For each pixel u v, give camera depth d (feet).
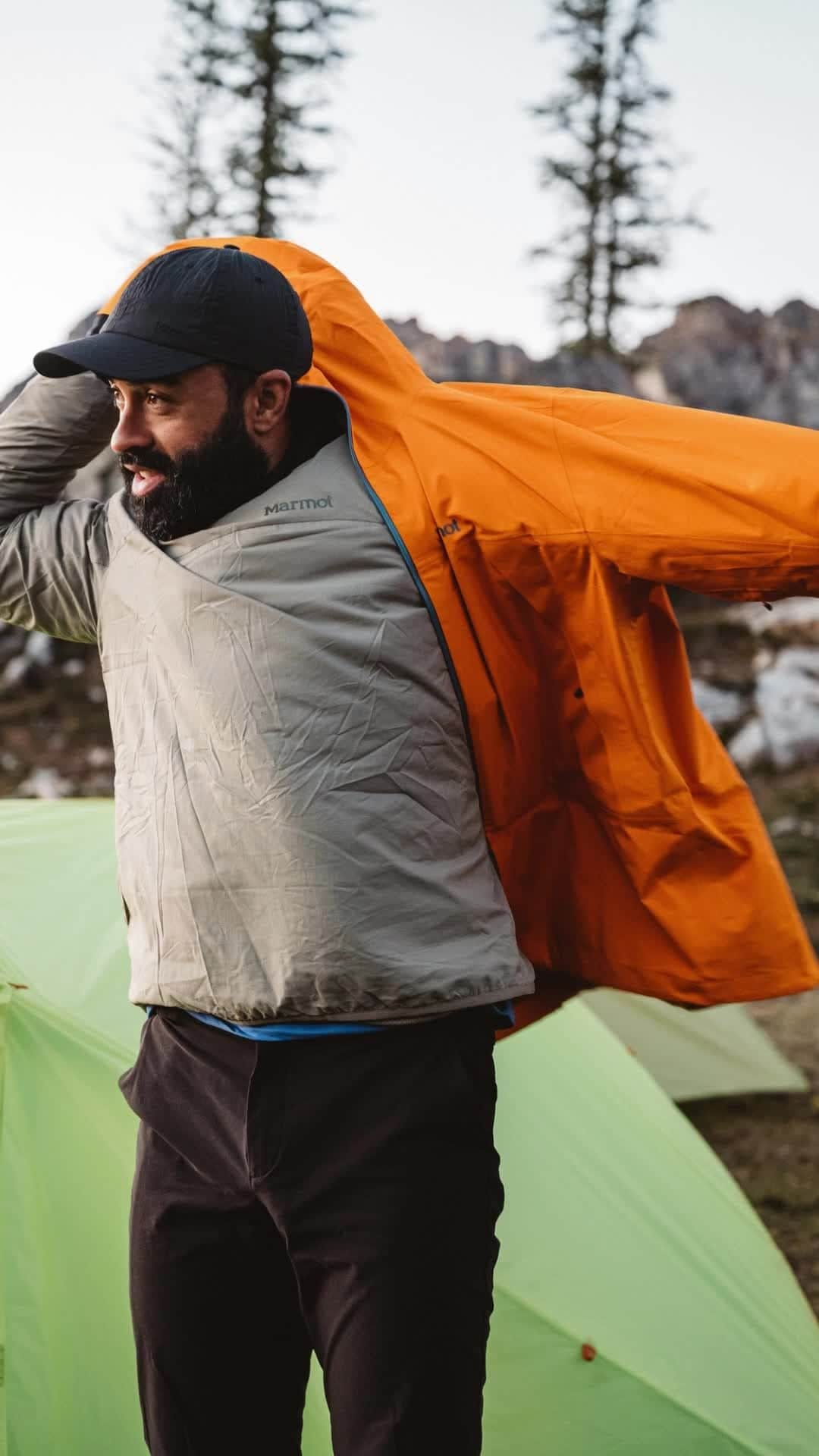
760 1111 15.90
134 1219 5.15
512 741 5.46
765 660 40.81
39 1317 6.00
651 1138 9.11
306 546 4.99
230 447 4.98
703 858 5.63
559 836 5.87
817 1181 13.73
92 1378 6.00
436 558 5.14
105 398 5.79
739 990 5.74
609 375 63.05
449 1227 4.78
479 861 5.24
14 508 5.87
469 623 5.21
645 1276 7.65
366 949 4.78
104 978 7.43
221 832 4.89
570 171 65.26
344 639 4.90
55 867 8.39
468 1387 4.79
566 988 6.24
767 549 4.82
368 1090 4.80
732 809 5.64
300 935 4.78
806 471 4.74
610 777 5.54
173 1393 5.05
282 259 5.68
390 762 4.92
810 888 26.71
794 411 64.18
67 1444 5.84
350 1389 4.69
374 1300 4.68
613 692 5.36
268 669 4.87
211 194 54.24
